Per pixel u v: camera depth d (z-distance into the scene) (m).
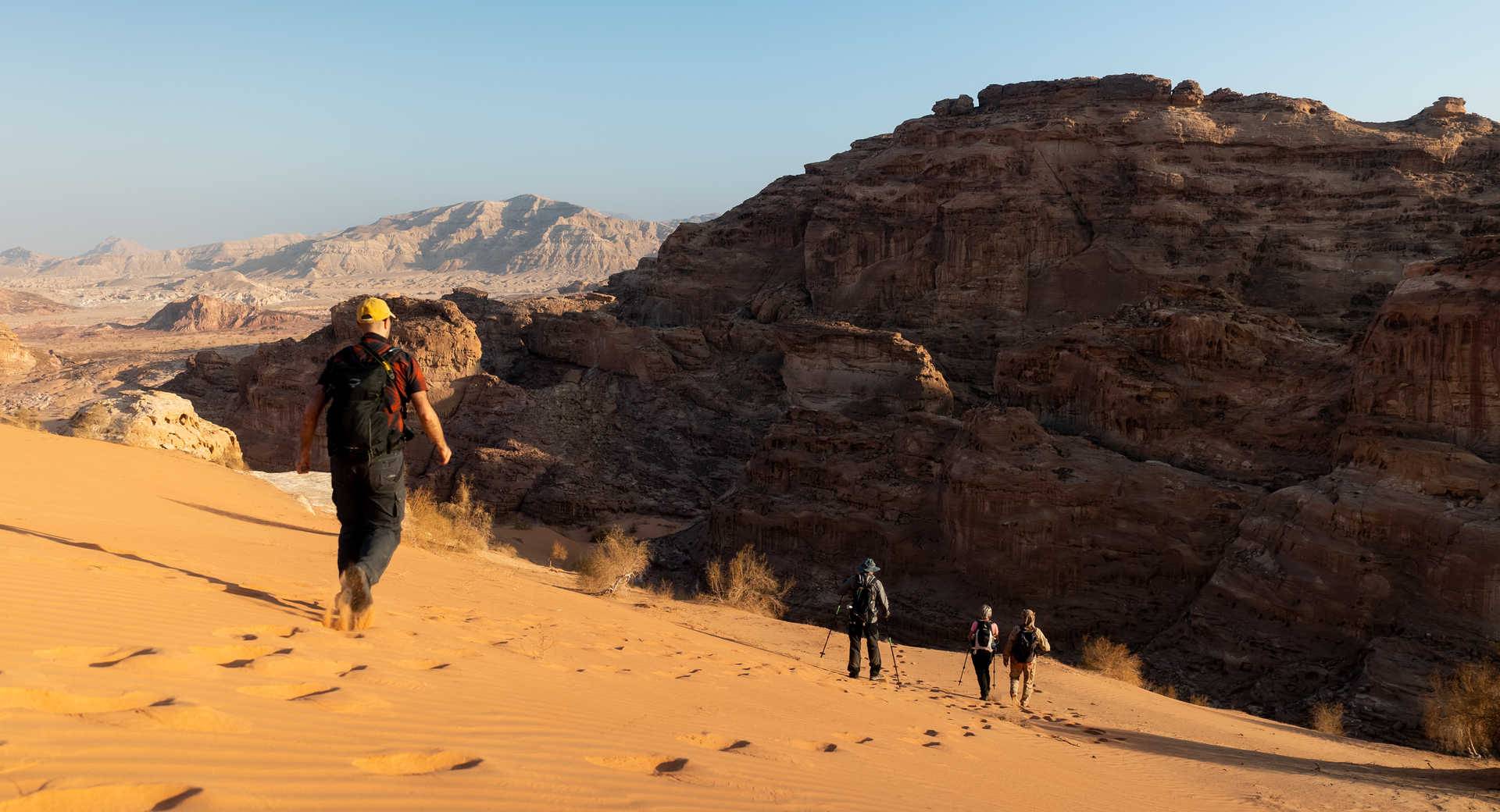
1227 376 55.16
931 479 58.06
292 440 91.12
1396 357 45.31
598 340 100.50
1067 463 51.59
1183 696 39.91
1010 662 16.48
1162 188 94.25
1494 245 44.41
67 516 10.84
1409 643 36.69
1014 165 101.56
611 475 84.81
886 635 51.47
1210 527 47.38
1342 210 90.62
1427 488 40.12
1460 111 96.19
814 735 6.46
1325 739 20.70
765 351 100.69
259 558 10.34
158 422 30.69
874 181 112.25
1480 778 13.06
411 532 25.80
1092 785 8.10
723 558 62.38
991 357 93.12
